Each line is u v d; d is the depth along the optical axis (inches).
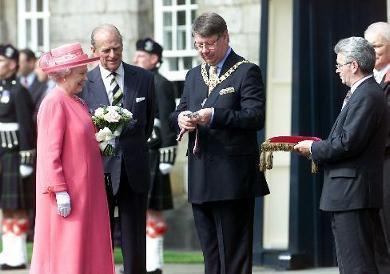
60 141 847.1
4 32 1469.0
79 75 858.1
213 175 869.8
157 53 1103.6
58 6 1405.0
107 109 876.0
